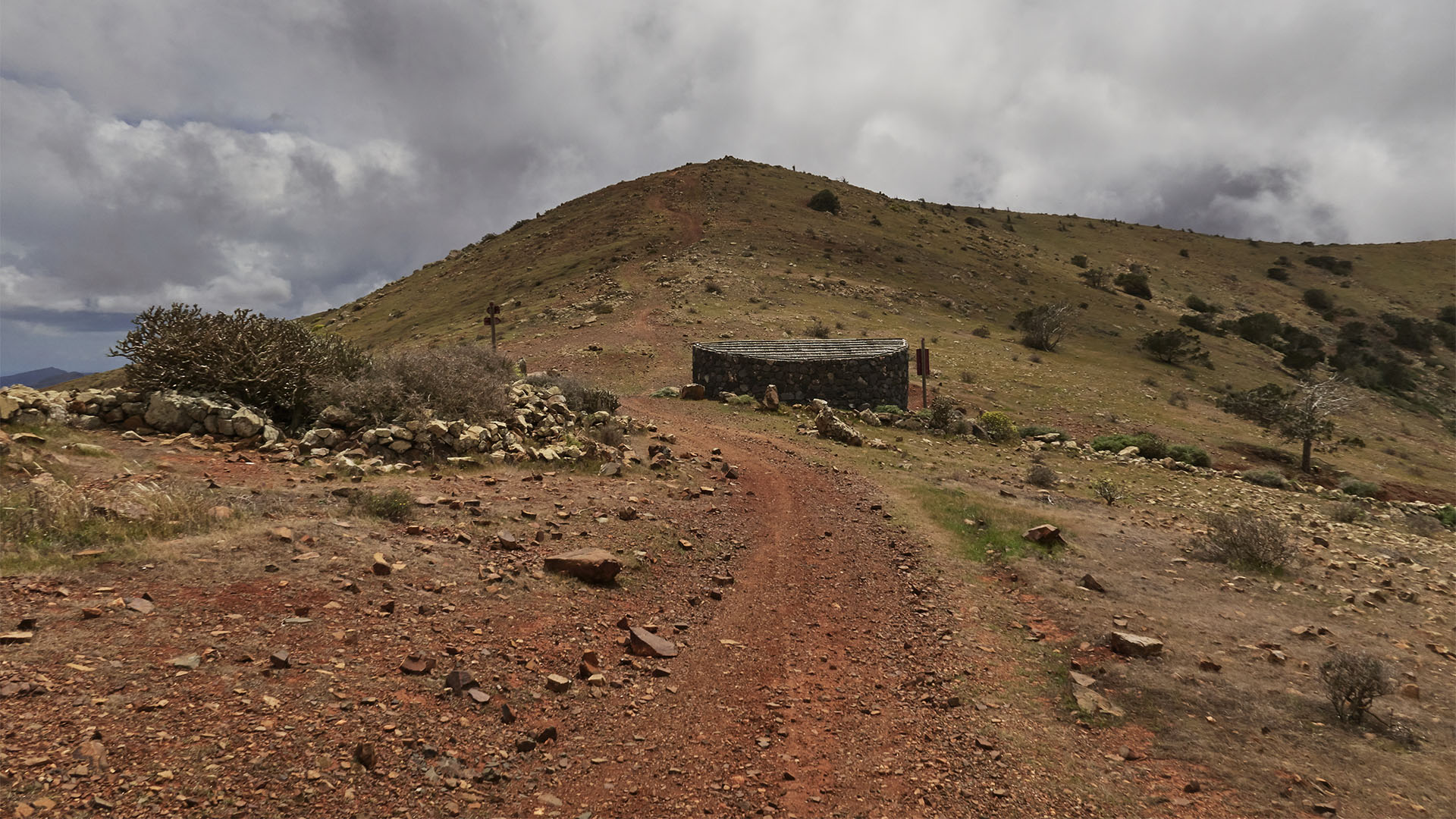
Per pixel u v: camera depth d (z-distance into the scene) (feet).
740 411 84.33
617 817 14.62
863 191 424.05
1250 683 23.39
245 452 34.50
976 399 130.21
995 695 22.49
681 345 159.43
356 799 12.98
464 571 24.90
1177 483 69.21
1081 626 28.02
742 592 30.07
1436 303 394.11
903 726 20.25
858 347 105.19
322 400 41.29
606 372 138.72
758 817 15.46
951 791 17.08
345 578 21.80
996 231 445.37
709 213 316.60
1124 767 18.57
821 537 38.93
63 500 21.59
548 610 23.73
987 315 234.58
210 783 12.18
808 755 18.35
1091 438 111.96
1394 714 21.47
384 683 16.97
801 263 254.88
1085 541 40.24
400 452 37.76
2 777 10.84
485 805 13.99
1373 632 28.78
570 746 16.88
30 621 15.44
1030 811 16.44
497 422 45.57
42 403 33.24
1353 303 397.60
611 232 299.99
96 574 18.58
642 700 19.83
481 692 17.71
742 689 21.68
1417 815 16.63
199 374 38.73
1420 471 126.62
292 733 14.16
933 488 50.93
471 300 253.85
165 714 13.64
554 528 31.32
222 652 16.33
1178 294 362.94
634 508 36.70
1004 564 35.45
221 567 20.63
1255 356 245.24
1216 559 38.40
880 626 27.96
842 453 63.31
